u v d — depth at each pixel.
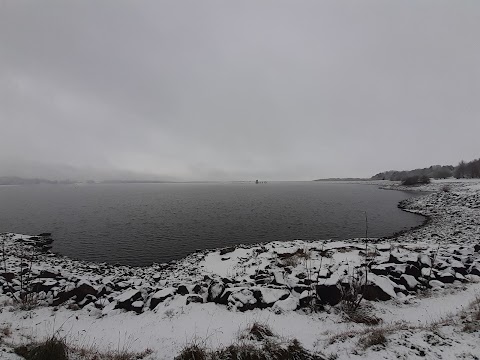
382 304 14.62
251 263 26.06
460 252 23.66
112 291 17.94
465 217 46.19
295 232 45.38
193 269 26.53
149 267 29.30
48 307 14.96
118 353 9.62
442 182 125.81
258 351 8.52
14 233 43.03
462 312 12.12
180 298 14.97
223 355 8.45
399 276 17.84
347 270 19.67
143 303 14.94
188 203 94.94
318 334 11.34
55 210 77.38
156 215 65.44
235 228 49.25
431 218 51.53
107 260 33.06
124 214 67.75
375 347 8.80
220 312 13.58
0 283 18.27
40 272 22.52
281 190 178.12
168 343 10.38
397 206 71.50
